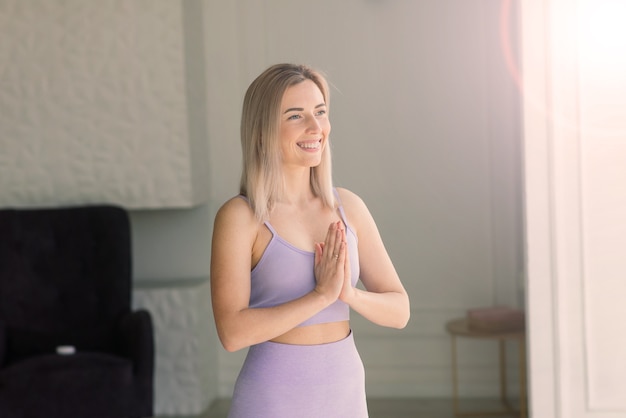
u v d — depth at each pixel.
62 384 4.52
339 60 5.75
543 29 3.75
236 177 5.91
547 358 3.84
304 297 2.26
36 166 5.52
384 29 5.71
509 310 5.25
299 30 5.76
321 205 2.43
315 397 2.30
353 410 2.36
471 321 5.24
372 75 5.73
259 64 5.81
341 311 2.37
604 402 3.84
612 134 3.76
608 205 3.78
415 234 5.78
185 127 5.45
